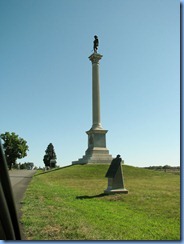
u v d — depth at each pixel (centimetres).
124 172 4634
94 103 6756
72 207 1504
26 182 3266
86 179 3866
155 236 971
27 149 9031
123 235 967
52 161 10612
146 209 1548
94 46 7031
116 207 1609
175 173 4838
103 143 6531
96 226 1078
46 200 1722
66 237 907
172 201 1764
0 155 250
